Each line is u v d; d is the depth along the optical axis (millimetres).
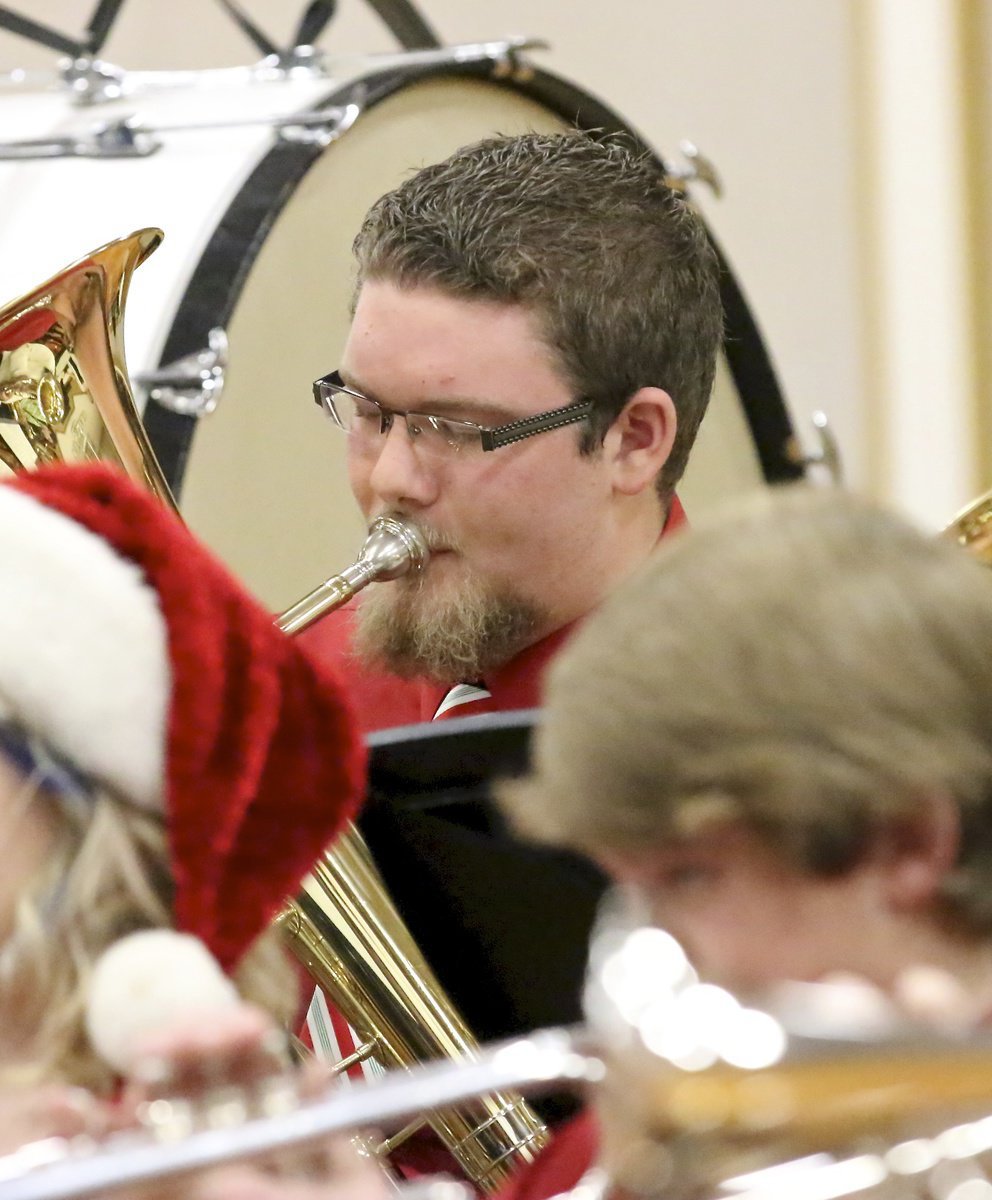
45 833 2855
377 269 5516
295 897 4250
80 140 7785
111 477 3199
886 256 12328
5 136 7934
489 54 8477
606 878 4211
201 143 7773
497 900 4363
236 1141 2338
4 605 2895
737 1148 2314
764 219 12250
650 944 2305
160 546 3096
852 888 2408
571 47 11789
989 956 2445
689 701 2371
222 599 3150
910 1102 2312
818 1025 2227
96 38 8383
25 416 5289
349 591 5430
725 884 2449
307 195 7859
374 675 5898
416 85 8289
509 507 5441
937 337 12266
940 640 2371
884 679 2342
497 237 5398
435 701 5934
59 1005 2730
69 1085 2691
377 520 5520
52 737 2885
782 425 9797
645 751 2387
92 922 2805
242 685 3076
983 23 12164
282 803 3137
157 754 2932
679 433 5766
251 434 7773
